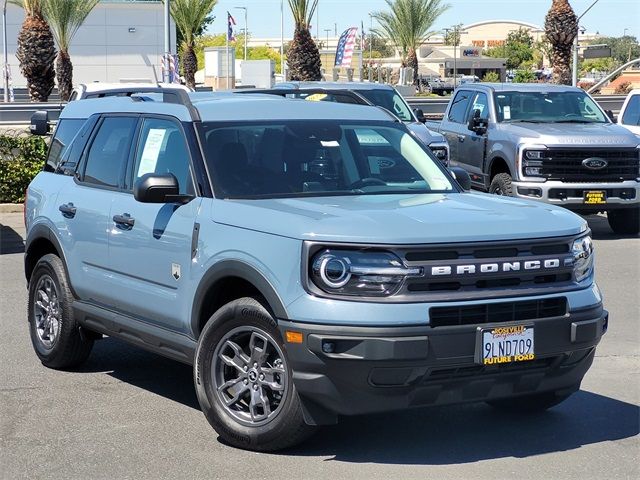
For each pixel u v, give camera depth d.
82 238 7.48
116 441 6.24
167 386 7.57
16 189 18.12
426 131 17.12
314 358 5.46
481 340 5.50
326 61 83.25
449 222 5.74
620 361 8.27
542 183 15.23
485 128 16.56
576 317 5.82
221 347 6.04
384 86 18.64
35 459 5.93
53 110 32.72
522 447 6.11
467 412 6.84
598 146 15.18
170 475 5.63
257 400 5.92
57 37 47.62
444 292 5.52
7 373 7.92
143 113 7.32
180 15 63.66
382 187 6.81
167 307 6.55
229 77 58.81
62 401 7.15
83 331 7.83
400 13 62.22
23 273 12.45
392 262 5.46
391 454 5.96
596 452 6.02
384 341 5.34
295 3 36.03
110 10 69.62
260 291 5.74
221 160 6.56
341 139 7.00
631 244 15.21
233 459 5.88
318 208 6.02
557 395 6.38
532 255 5.77
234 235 6.00
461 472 5.66
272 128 6.88
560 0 34.81
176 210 6.52
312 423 5.66
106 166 7.52
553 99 16.86
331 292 5.48
